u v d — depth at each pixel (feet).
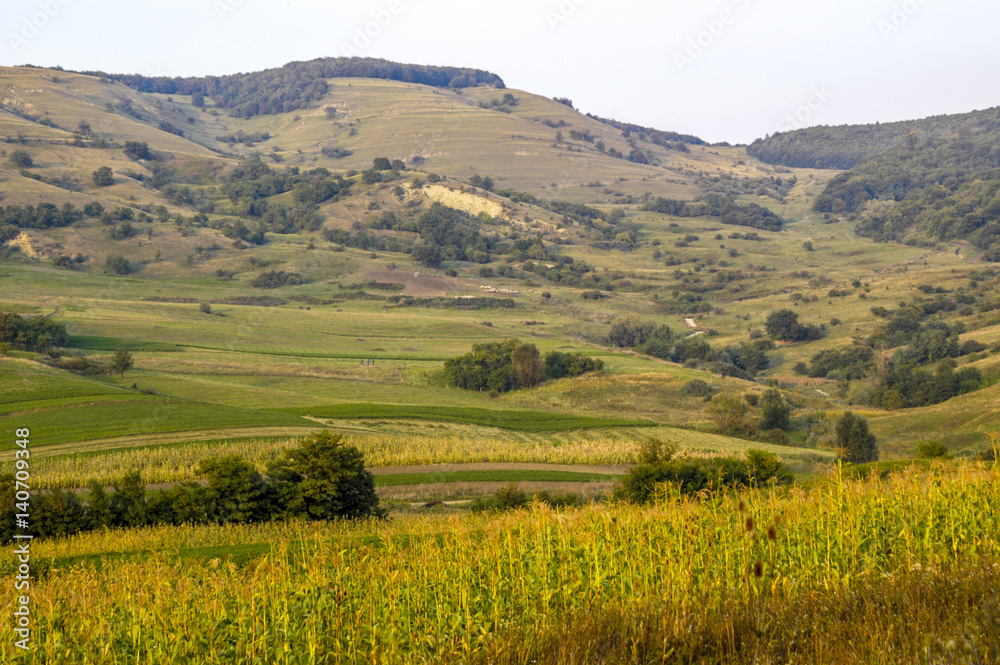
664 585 24.85
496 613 23.61
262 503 91.86
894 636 19.38
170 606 27.37
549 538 30.48
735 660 19.52
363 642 24.27
